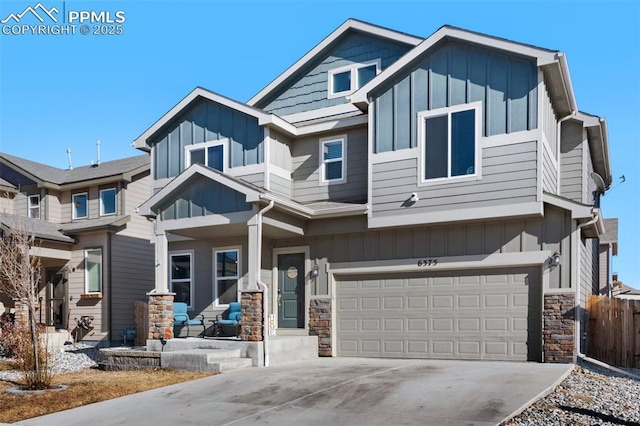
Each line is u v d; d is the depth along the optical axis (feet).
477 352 40.40
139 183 68.44
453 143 40.24
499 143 38.60
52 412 26.91
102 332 61.82
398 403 26.12
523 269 39.47
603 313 44.29
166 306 42.63
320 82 54.13
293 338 42.14
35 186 69.41
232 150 49.62
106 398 29.71
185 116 52.65
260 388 30.50
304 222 46.57
